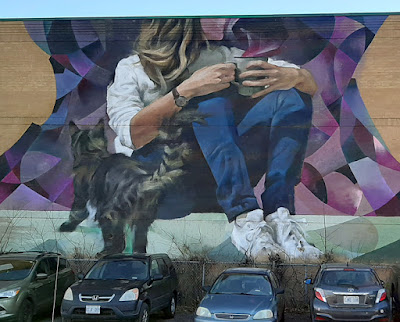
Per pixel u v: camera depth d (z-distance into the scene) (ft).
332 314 43.04
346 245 72.02
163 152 75.36
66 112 77.30
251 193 73.67
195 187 74.43
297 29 75.56
